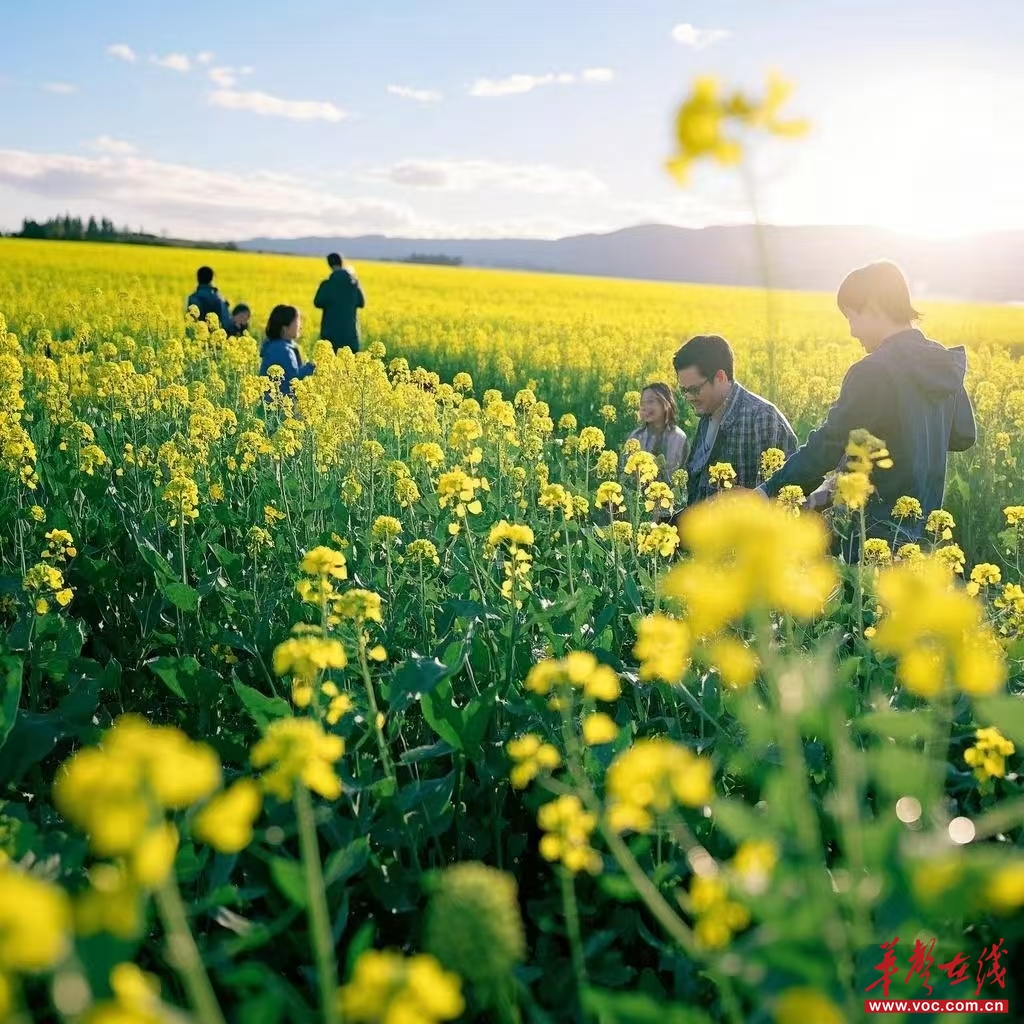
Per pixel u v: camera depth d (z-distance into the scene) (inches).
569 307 1073.5
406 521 201.3
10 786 101.3
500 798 101.3
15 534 173.6
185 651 146.9
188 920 80.0
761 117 39.5
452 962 46.1
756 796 98.3
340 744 55.7
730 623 118.1
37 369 297.9
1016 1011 69.0
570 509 161.8
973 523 259.6
